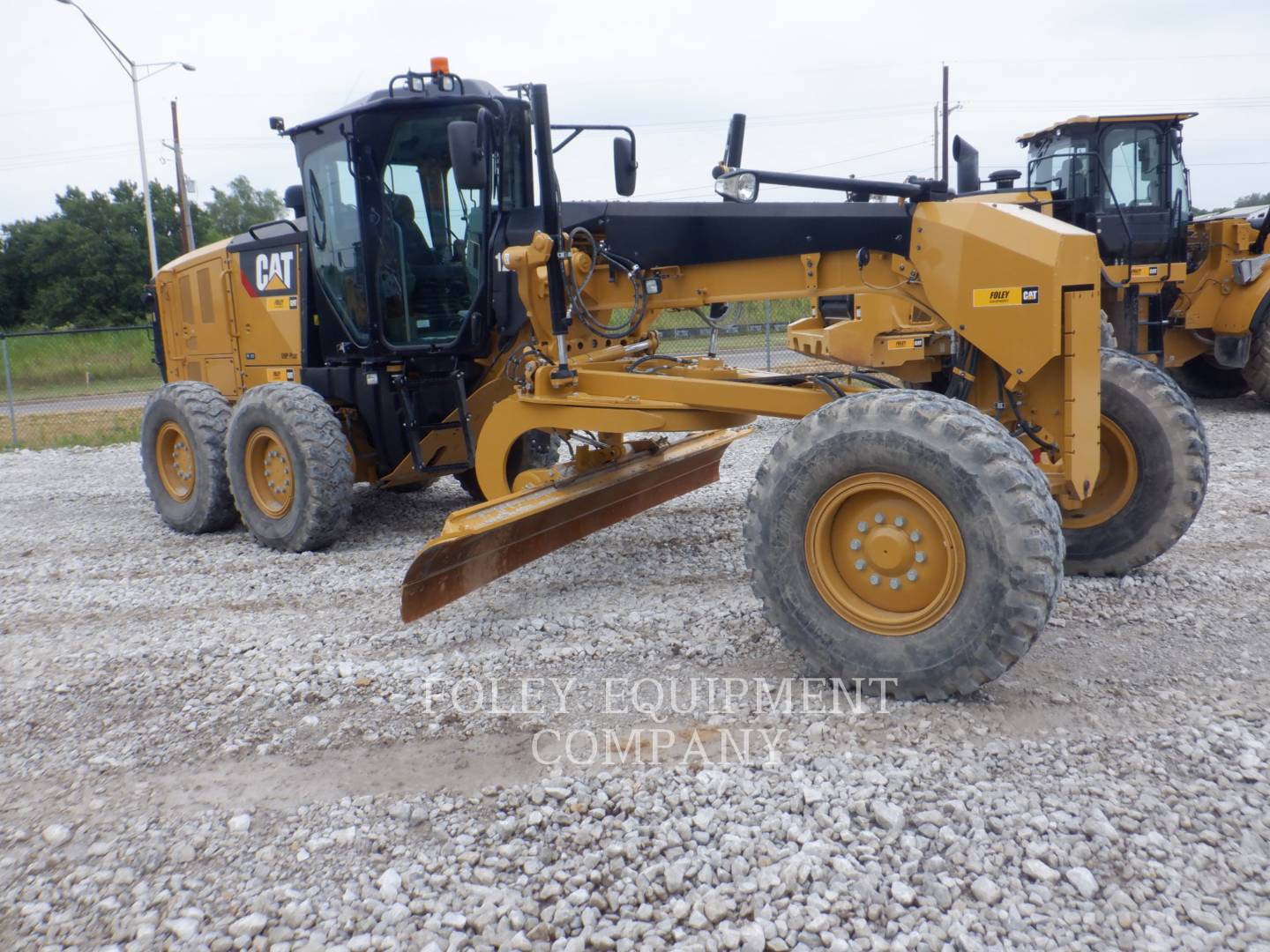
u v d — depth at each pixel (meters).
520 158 5.75
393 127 5.74
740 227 4.49
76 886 2.71
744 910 2.42
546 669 4.01
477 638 4.42
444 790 3.09
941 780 2.94
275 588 5.46
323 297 6.57
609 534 6.16
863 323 4.61
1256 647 3.87
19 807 3.15
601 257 4.82
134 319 40.50
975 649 3.27
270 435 6.24
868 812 2.80
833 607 3.54
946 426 3.27
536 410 4.92
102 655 4.45
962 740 3.18
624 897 2.51
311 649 4.39
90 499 8.95
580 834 2.76
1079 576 4.81
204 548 6.60
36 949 2.47
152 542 6.91
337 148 6.02
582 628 4.46
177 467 7.31
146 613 5.14
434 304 5.95
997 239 3.80
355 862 2.75
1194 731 3.17
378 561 5.95
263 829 2.95
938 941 2.29
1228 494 6.48
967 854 2.59
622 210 4.68
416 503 7.76
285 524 6.23
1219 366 10.76
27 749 3.56
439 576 4.21
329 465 6.07
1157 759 3.01
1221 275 10.53
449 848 2.78
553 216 4.82
